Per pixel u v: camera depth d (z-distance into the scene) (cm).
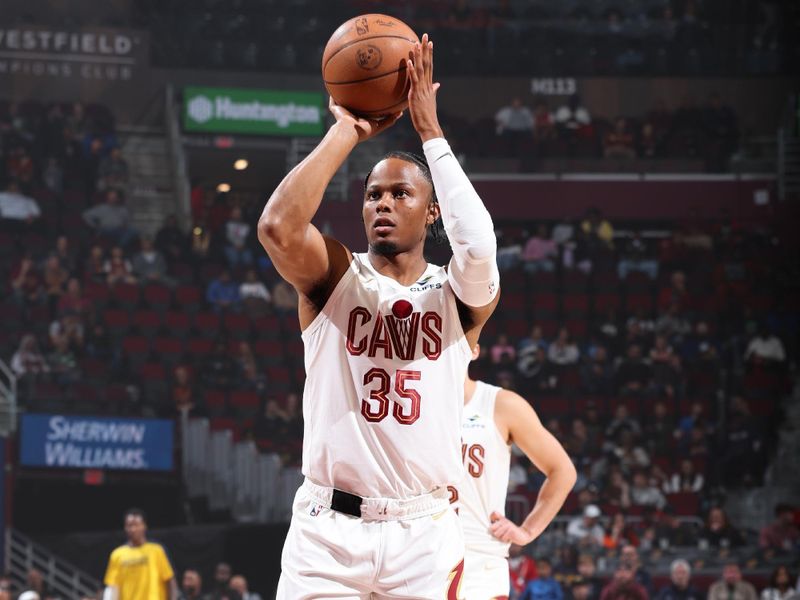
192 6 2608
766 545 1653
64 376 1867
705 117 2586
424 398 371
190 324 2073
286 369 2028
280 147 2547
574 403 2005
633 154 2544
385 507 369
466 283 370
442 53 2659
